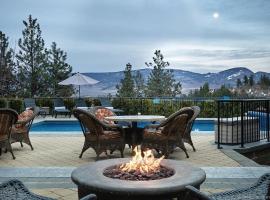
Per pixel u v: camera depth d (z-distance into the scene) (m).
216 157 6.25
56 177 4.68
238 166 5.44
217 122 7.52
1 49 24.25
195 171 2.96
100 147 6.12
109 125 6.14
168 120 5.91
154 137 6.21
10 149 6.19
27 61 25.42
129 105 16.33
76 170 3.06
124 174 2.92
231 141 7.44
